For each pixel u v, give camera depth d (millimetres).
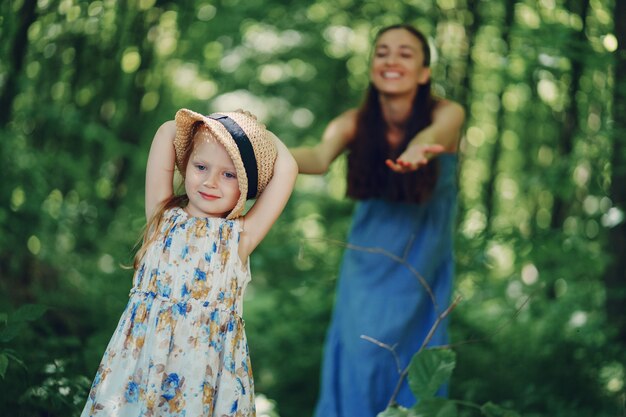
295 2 8062
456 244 5480
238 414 2672
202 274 2684
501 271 6758
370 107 4246
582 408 4641
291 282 6715
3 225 4590
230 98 9805
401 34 4121
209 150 2736
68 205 5348
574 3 5172
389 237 4242
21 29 4438
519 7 5855
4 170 4570
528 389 4695
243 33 8453
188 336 2643
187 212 2799
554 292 6062
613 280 4953
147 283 2701
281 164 2838
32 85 4902
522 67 5645
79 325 4758
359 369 4137
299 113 9953
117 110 6168
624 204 4828
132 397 2621
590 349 4918
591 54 4812
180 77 8320
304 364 5883
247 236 2795
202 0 6520
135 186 7055
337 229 8258
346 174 4324
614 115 4816
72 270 5449
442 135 4086
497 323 5809
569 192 5258
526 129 7211
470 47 5973
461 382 5086
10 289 4586
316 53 9047
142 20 5414
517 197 7332
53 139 5488
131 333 2672
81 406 3387
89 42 5223
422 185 4145
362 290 4227
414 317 4199
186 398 2607
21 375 3396
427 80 4184
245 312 7039
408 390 4145
